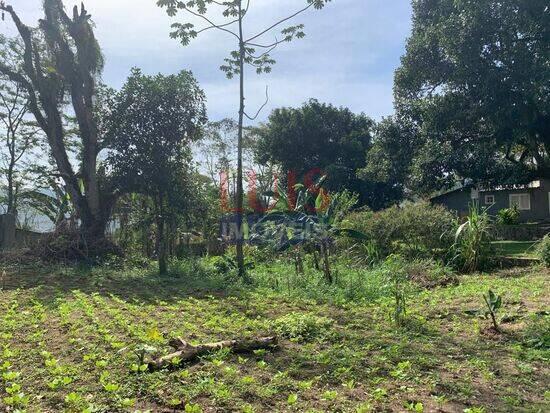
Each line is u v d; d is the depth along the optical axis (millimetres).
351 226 15320
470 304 8836
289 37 12953
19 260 16297
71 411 4195
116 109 17781
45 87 18828
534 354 5828
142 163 17562
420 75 23172
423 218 15539
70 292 10883
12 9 18266
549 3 18844
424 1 24969
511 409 4336
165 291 11266
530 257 14383
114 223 20375
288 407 4332
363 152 36219
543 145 24500
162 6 12258
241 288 11469
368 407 4242
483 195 33125
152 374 5000
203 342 6289
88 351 5949
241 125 13352
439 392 4715
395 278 9641
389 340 6578
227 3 12594
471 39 20016
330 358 5668
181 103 17875
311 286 10969
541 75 18766
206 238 21250
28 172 28516
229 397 4488
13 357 5719
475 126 22609
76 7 18344
